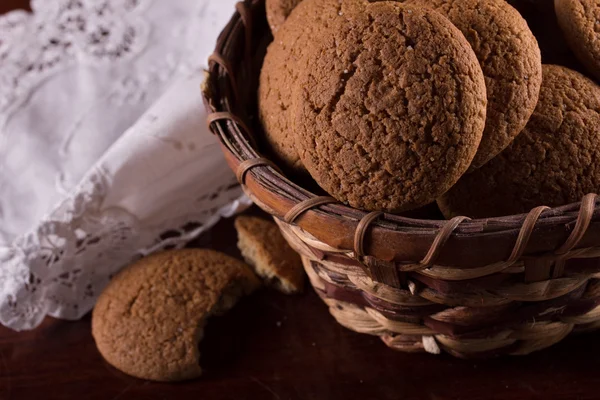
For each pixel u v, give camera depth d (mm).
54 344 530
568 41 465
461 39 431
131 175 536
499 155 454
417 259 428
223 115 476
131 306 517
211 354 517
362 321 495
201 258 535
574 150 451
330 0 478
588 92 459
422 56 426
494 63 442
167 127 543
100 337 515
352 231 427
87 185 529
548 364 497
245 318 532
